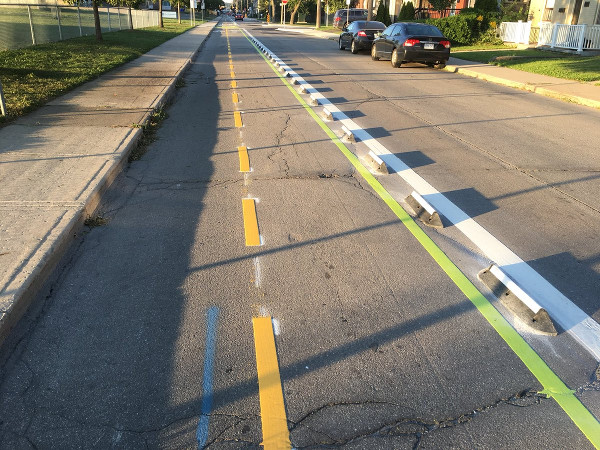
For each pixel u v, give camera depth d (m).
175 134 8.55
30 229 4.46
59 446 2.54
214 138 8.34
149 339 3.35
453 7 35.97
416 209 5.51
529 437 2.65
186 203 5.58
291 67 18.03
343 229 5.03
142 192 5.88
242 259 4.39
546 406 2.86
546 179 6.57
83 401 2.83
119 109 9.55
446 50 17.55
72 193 5.31
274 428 2.67
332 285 4.03
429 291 3.98
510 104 11.79
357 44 23.11
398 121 9.77
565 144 8.29
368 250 4.61
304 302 3.79
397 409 2.81
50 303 3.70
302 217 5.29
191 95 12.36
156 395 2.88
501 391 2.96
